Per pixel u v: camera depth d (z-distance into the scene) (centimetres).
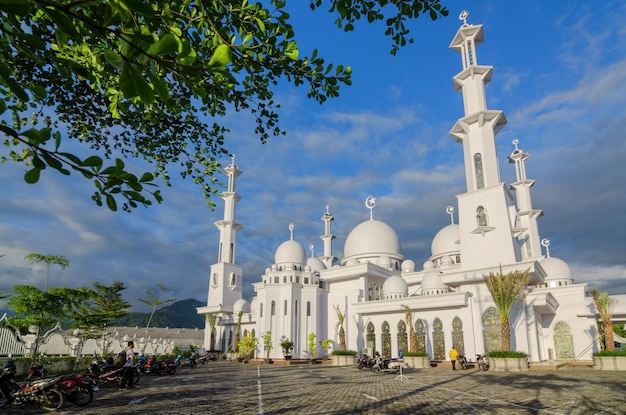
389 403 1370
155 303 5022
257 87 608
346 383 2075
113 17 214
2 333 2719
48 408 1256
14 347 2777
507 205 3791
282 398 1494
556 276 4691
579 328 3897
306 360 4438
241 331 5688
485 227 3688
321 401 1415
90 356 3397
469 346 3566
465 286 3769
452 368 3148
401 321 4125
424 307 3875
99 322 3006
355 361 3912
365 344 4359
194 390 1761
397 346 4097
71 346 3447
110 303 3972
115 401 1422
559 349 3944
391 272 5209
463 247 3878
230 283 6278
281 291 4812
